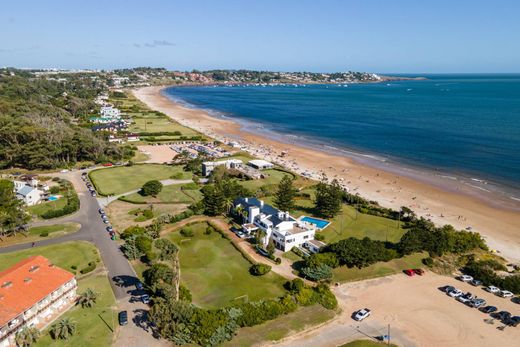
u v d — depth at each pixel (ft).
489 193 542.16
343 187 558.56
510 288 307.99
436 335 257.75
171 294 263.70
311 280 313.12
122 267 325.21
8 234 381.19
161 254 330.13
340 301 291.17
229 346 237.25
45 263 280.10
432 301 294.87
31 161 574.56
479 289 313.53
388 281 318.86
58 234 385.29
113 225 408.87
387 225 422.41
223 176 553.23
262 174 587.27
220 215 436.76
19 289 249.96
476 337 256.73
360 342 248.11
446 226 407.85
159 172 602.44
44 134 611.06
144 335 244.01
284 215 392.47
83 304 271.08
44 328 247.50
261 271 315.58
